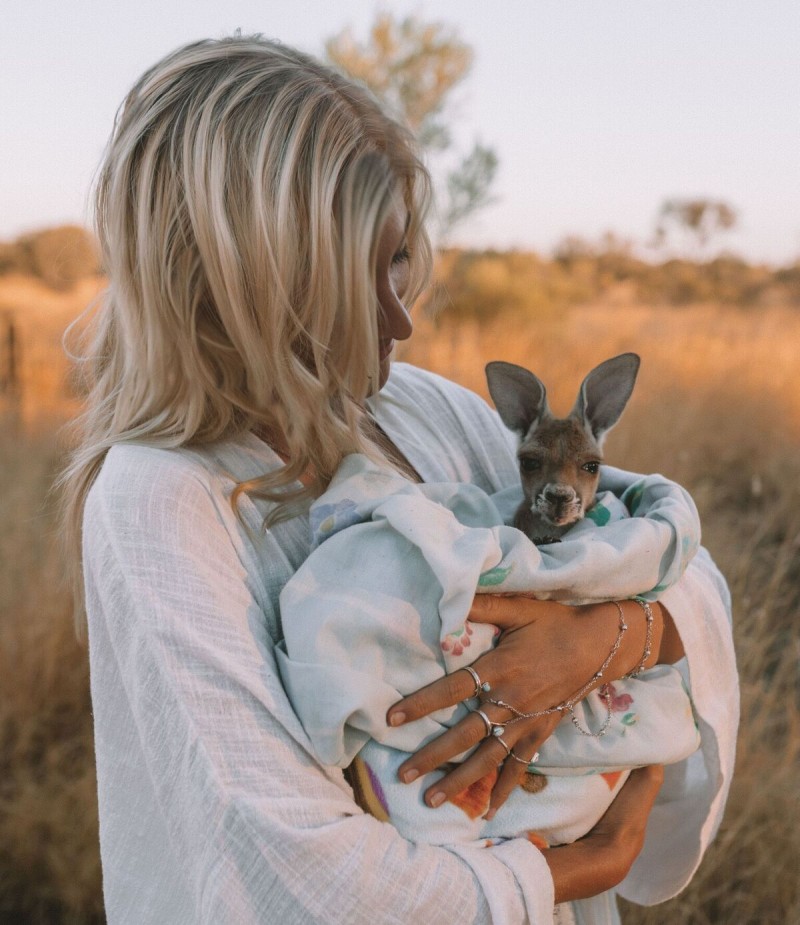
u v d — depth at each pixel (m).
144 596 1.38
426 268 1.96
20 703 4.00
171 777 1.32
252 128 1.45
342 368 1.58
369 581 1.54
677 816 2.16
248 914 1.25
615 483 2.25
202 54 1.53
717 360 11.66
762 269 32.09
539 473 2.23
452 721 1.57
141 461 1.51
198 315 1.55
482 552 1.57
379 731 1.45
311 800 1.34
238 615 1.47
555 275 20.83
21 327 11.45
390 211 1.56
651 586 1.79
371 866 1.31
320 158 1.46
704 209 32.53
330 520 1.64
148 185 1.47
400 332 1.70
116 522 1.45
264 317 1.48
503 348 11.19
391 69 8.91
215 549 1.50
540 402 2.36
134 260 1.53
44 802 3.61
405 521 1.56
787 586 5.29
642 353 11.90
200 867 1.27
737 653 4.44
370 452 1.76
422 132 8.76
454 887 1.36
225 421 1.59
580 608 1.75
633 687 1.81
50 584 4.29
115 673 1.50
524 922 1.41
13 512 5.23
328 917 1.26
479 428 2.30
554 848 1.63
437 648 1.54
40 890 3.47
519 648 1.61
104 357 1.81
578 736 1.68
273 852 1.26
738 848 3.45
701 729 2.02
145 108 1.50
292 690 1.45
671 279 31.38
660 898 2.25
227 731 1.33
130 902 1.53
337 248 1.49
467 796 1.54
